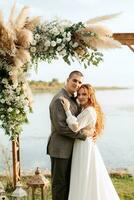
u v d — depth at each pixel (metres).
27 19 6.04
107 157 12.99
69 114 5.80
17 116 6.21
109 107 27.94
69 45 6.14
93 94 6.04
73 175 5.94
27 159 12.62
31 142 14.98
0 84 6.07
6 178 8.71
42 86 29.16
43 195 6.56
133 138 16.09
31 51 6.07
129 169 10.98
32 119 20.02
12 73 5.94
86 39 6.04
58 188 6.02
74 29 6.08
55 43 6.03
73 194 5.92
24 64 6.13
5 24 5.68
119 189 8.68
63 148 5.94
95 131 6.11
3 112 6.15
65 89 6.04
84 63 6.21
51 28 6.09
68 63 6.20
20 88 6.12
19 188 6.28
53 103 5.91
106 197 6.05
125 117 22.16
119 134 17.05
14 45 5.71
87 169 5.92
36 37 6.02
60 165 5.96
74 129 5.78
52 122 5.95
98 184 6.02
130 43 7.58
